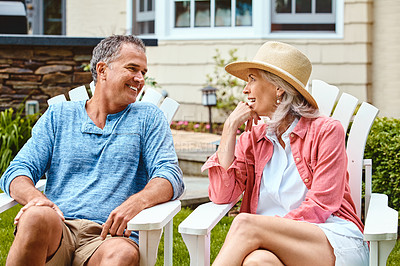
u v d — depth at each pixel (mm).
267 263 2377
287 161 2809
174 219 4410
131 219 2559
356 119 3107
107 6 8867
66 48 5852
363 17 7527
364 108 3105
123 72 2883
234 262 2418
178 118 8164
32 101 5820
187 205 4789
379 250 2348
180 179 2826
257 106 2832
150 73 8352
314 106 2801
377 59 6555
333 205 2633
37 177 2945
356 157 3070
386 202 2869
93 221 2793
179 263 3641
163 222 2480
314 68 7770
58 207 2816
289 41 7805
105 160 2877
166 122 2971
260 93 2812
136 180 2902
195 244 2482
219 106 7695
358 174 3049
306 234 2520
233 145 2844
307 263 2504
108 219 2615
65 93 5883
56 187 2906
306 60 2799
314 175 2695
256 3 7812
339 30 7680
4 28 7172
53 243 2555
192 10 8117
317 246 2521
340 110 3199
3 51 5809
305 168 2754
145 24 8570
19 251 2438
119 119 2938
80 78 5879
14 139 5469
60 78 5871
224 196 2812
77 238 2748
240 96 7828
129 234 2631
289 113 2826
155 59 8297
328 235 2539
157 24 8266
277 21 7910
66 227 2734
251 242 2455
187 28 8172
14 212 4586
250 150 2908
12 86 5848
